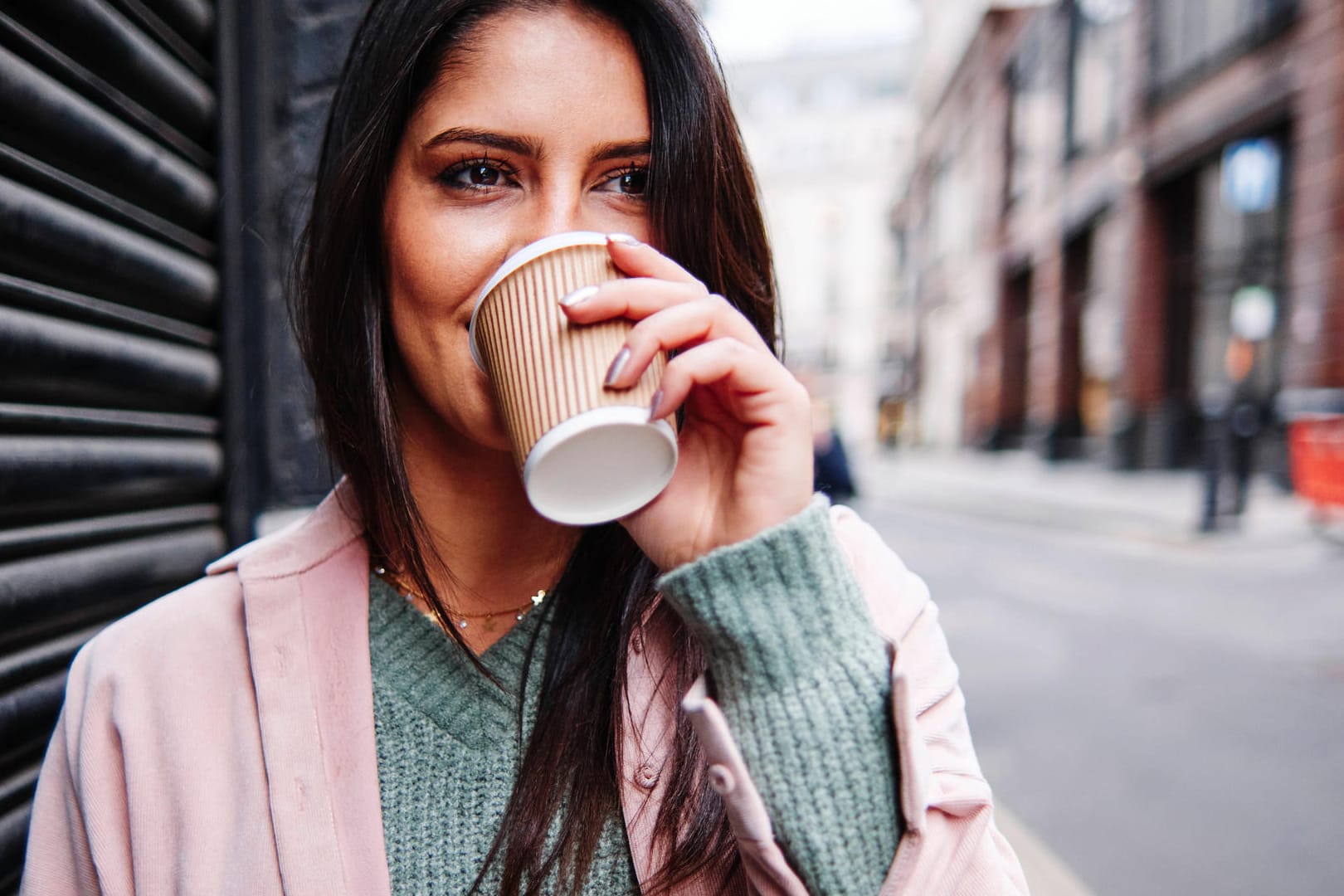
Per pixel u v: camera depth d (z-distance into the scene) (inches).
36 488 42.6
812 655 26.7
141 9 52.0
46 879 31.5
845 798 25.9
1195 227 536.4
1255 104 445.1
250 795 30.0
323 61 84.4
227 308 62.5
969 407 1053.2
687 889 29.9
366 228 32.2
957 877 27.8
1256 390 467.5
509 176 30.7
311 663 31.5
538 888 29.3
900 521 480.4
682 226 31.3
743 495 27.6
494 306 27.0
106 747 31.0
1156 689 167.0
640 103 30.6
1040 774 129.2
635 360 25.2
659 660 32.2
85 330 47.2
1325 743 141.0
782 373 27.4
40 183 44.1
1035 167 786.2
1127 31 584.7
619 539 32.9
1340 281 382.6
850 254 2161.7
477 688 32.3
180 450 57.2
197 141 59.8
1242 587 260.1
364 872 29.4
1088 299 684.1
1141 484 544.1
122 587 50.4
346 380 33.6
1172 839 109.7
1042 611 235.1
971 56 1002.1
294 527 34.8
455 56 29.3
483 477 33.6
